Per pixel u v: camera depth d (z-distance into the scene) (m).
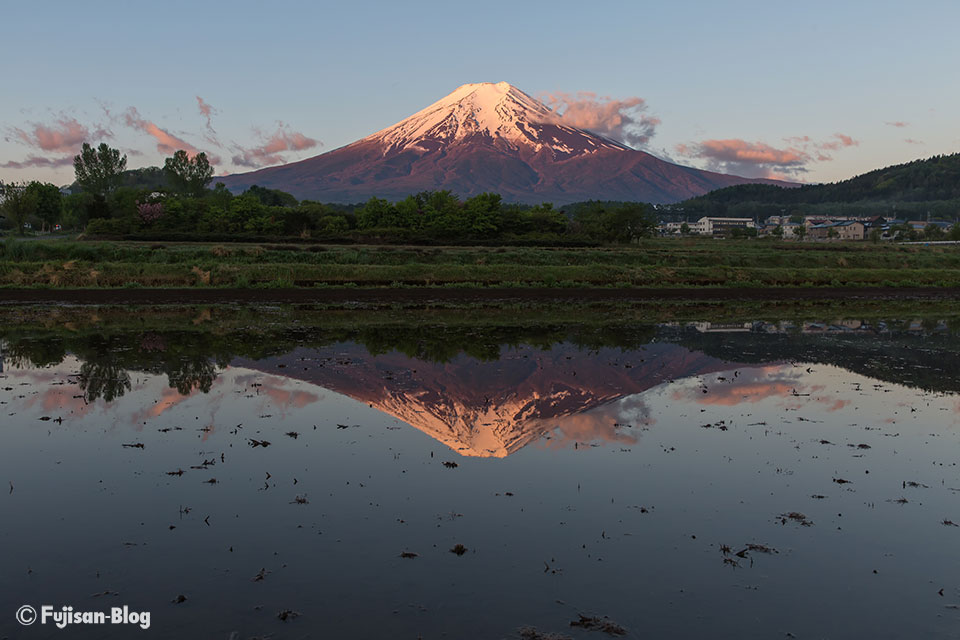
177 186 104.44
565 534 8.53
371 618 6.60
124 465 10.84
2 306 33.91
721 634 6.44
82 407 14.43
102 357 20.41
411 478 10.43
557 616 6.69
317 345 23.31
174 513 8.99
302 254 50.50
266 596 6.98
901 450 12.23
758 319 33.56
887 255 63.53
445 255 52.94
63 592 7.04
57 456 11.23
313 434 12.73
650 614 6.76
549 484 10.29
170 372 18.25
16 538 8.23
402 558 7.80
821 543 8.42
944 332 29.27
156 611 6.68
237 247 51.62
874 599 7.14
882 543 8.45
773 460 11.57
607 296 42.81
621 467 11.10
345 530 8.53
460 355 21.80
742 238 120.50
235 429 12.95
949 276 53.34
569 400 15.95
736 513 9.30
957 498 9.95
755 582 7.44
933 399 16.42
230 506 9.24
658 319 33.00
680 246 77.94
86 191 105.19
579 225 78.94
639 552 8.08
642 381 18.25
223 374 18.08
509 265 47.53
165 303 36.03
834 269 53.03
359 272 43.91
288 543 8.16
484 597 7.00
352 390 16.50
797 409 15.28
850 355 22.83
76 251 47.16
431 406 15.12
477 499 9.63
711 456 11.75
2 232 99.31
